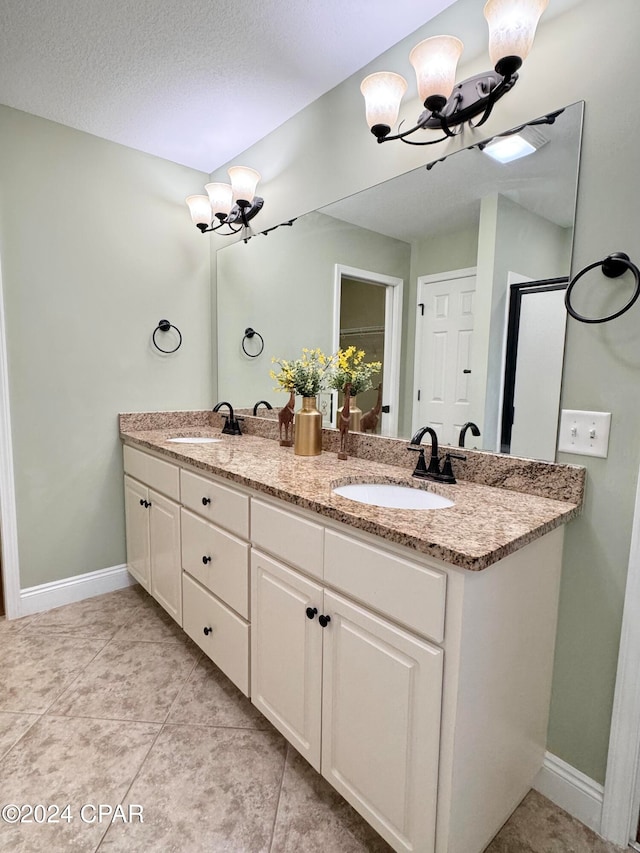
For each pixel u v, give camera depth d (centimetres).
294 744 129
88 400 227
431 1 138
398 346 165
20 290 202
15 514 209
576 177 115
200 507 169
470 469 142
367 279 174
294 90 183
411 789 96
